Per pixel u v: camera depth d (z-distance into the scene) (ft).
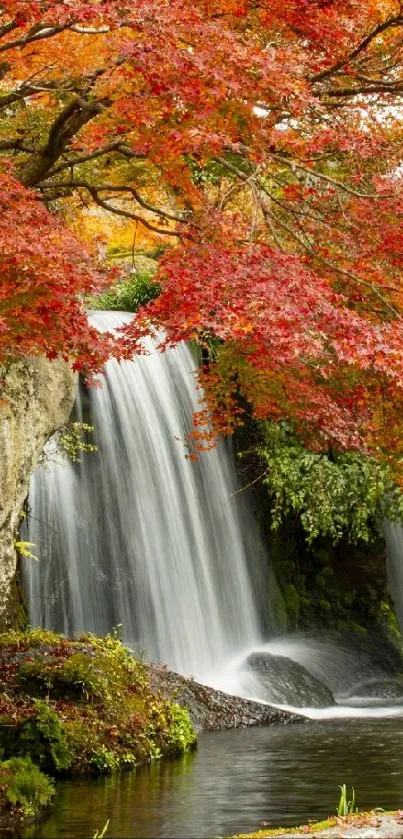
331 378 30.22
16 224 22.00
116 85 22.72
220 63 21.40
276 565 56.03
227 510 52.54
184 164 25.30
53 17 20.92
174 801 24.40
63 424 37.86
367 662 53.72
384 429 30.94
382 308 26.91
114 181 31.45
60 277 20.74
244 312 21.22
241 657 49.01
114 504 46.47
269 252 23.08
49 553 43.29
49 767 27.50
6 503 35.09
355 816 19.76
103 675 31.89
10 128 31.55
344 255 26.89
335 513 53.52
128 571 46.24
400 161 26.91
